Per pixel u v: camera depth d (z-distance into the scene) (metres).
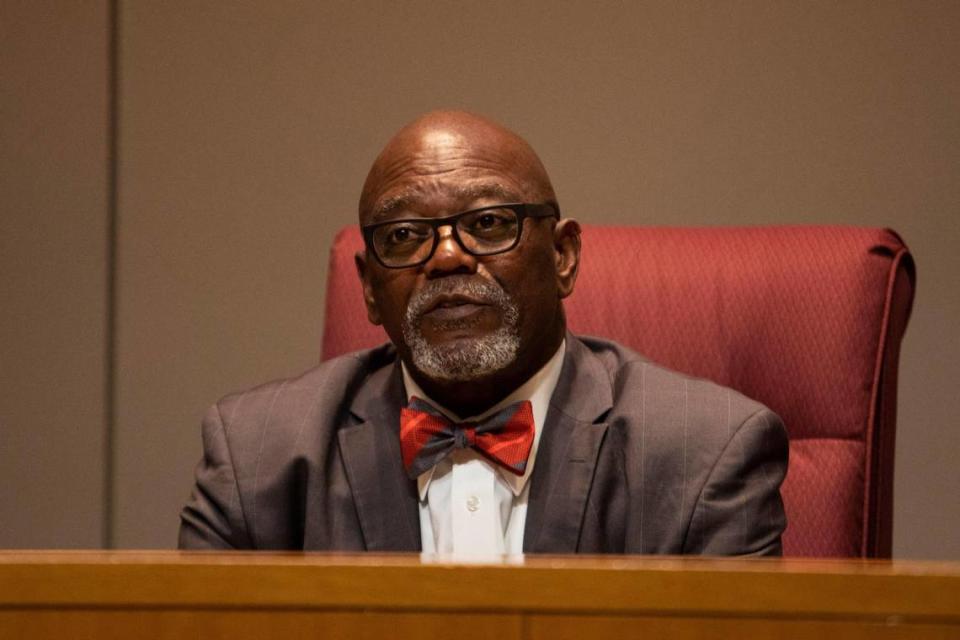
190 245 9.57
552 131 9.27
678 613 2.93
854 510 6.00
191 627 2.99
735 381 6.34
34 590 3.01
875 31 9.05
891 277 6.29
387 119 9.41
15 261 9.68
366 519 5.34
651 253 6.61
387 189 5.31
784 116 9.10
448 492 5.41
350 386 5.77
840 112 9.07
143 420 9.60
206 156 9.56
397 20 9.42
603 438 5.31
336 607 2.97
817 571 2.92
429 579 2.96
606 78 9.25
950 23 8.99
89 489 9.61
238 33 9.54
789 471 6.11
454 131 5.35
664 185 9.18
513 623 2.96
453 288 5.14
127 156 9.62
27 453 9.66
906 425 9.09
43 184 9.66
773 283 6.36
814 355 6.21
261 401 5.71
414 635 2.96
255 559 3.10
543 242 5.32
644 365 5.63
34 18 9.69
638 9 9.23
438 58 9.38
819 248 6.38
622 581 2.94
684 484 5.12
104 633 3.01
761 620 2.92
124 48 9.62
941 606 2.87
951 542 9.03
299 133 9.48
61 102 9.65
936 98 9.00
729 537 5.03
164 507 9.59
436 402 5.53
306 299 9.47
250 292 9.52
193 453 9.55
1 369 9.67
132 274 9.62
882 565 3.07
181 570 3.00
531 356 5.39
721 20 9.16
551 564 2.99
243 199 9.53
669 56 9.20
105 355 9.61
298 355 9.48
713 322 6.40
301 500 5.40
